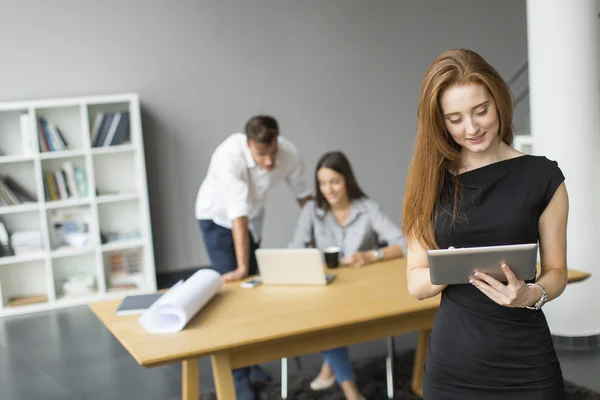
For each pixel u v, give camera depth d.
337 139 7.46
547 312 4.68
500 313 2.03
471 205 2.04
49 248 6.36
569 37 4.42
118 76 6.71
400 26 7.58
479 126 1.92
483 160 2.04
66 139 6.61
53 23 6.49
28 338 5.56
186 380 3.49
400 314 3.04
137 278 6.85
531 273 1.91
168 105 6.87
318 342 3.14
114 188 6.79
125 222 6.87
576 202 4.53
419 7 7.63
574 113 4.46
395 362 4.35
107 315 3.20
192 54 6.89
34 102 6.23
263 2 7.06
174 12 6.80
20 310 6.28
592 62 4.44
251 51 7.07
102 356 5.03
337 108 7.43
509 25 8.01
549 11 4.44
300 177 4.61
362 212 4.10
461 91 1.89
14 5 6.38
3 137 6.41
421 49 7.69
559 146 4.51
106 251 6.78
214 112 7.01
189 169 7.00
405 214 2.13
